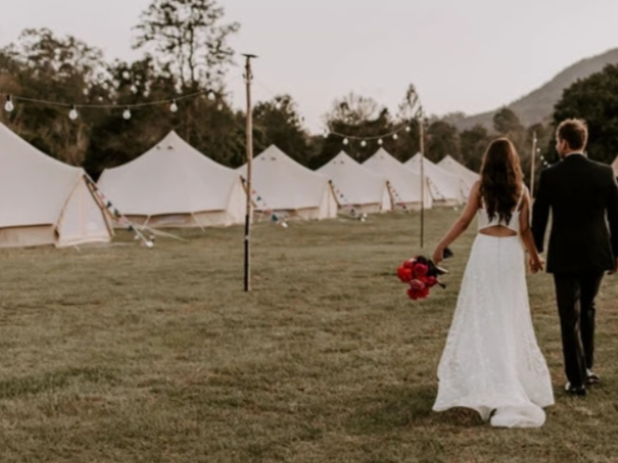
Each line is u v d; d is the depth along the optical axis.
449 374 4.40
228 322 7.45
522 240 4.65
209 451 3.83
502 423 4.11
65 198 17.45
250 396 4.82
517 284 4.43
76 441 4.01
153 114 42.56
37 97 45.25
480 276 4.40
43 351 6.22
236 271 11.80
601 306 8.06
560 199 4.62
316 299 8.83
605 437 3.95
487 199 4.42
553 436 3.96
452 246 17.02
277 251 15.97
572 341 4.66
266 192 29.95
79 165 40.62
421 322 7.29
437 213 36.69
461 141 75.56
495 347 4.29
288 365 5.61
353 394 4.84
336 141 61.75
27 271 12.15
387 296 8.93
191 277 11.13
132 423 4.29
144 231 22.36
